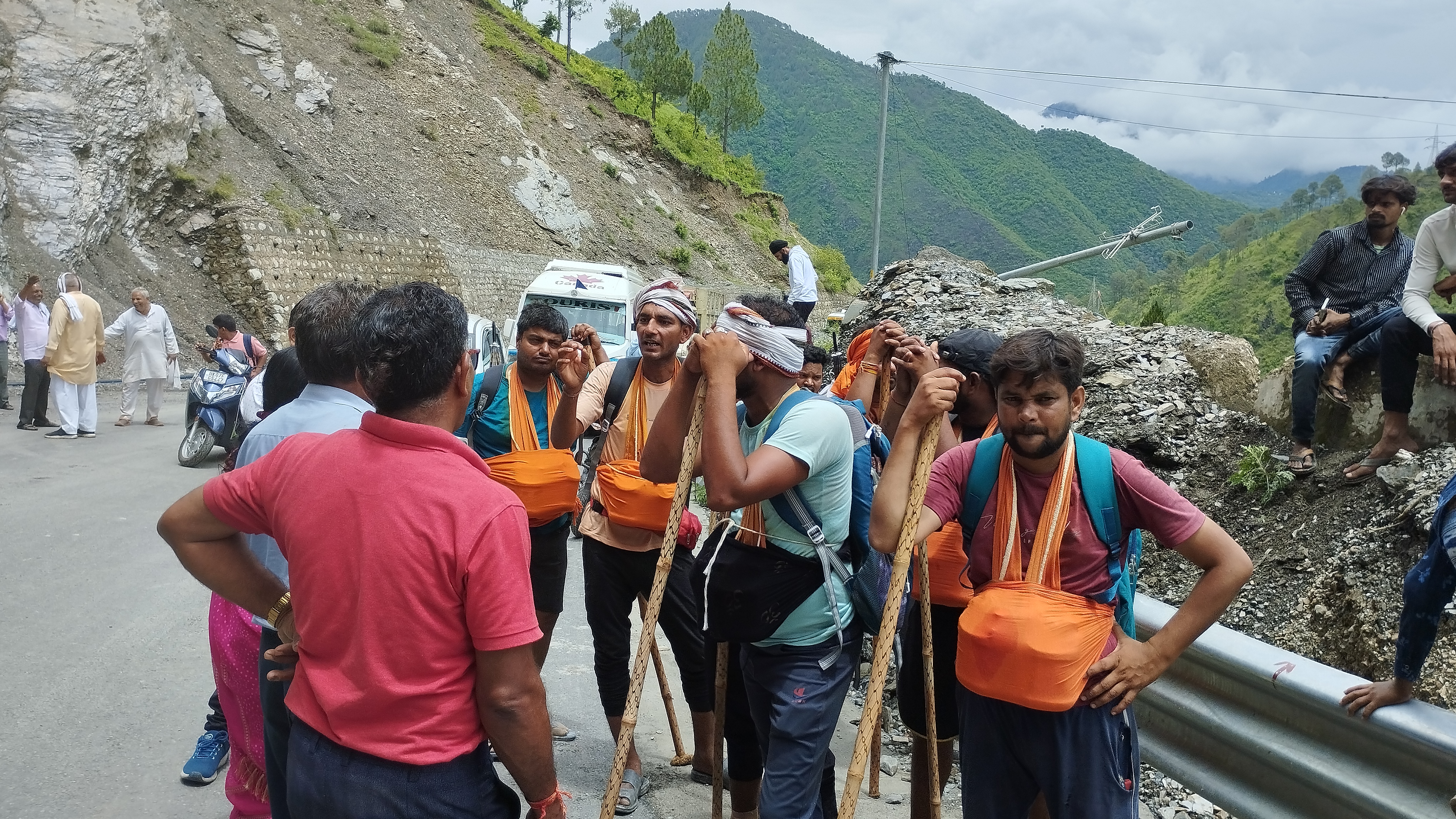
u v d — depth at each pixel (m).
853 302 8.61
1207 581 2.47
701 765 4.36
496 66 51.34
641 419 4.18
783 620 2.95
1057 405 2.46
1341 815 2.97
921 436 2.61
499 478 3.96
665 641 6.22
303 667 2.17
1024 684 2.44
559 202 44.44
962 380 2.61
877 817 3.93
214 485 2.28
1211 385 5.66
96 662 5.10
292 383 3.53
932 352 3.56
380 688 2.06
